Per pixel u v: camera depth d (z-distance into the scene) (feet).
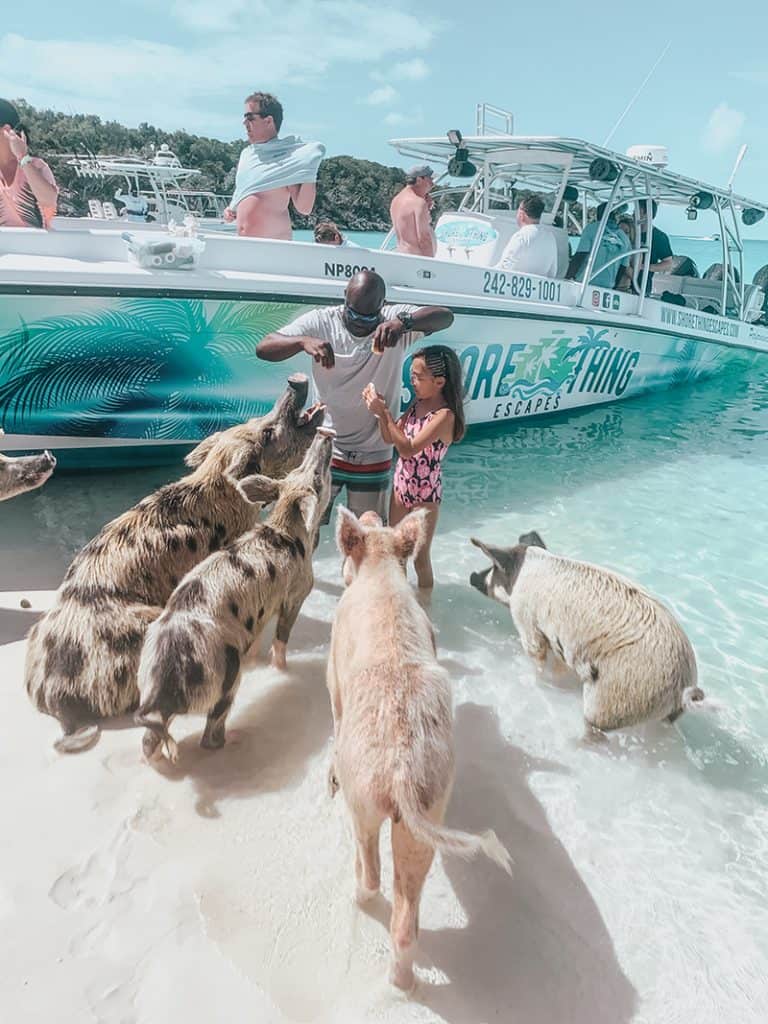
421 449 15.24
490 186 35.63
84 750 11.76
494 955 9.01
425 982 8.58
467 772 12.00
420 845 8.02
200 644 11.16
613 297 30.60
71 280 18.44
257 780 11.41
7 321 18.40
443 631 15.92
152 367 20.49
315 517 13.66
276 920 9.14
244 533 13.32
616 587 13.01
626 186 32.45
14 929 8.77
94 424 20.86
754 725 13.51
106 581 12.62
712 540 20.70
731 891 10.14
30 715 12.51
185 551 13.47
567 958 9.05
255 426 14.78
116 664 12.02
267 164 22.76
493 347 26.48
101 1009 7.95
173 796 10.98
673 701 12.37
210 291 19.93
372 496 17.02
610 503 22.97
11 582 16.71
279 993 8.27
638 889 10.09
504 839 10.77
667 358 34.58
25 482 14.66
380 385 15.97
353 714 8.61
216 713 11.66
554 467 25.93
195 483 14.05
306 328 15.80
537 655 14.21
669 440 29.63
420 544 10.84
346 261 22.52
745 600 17.62
